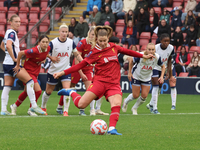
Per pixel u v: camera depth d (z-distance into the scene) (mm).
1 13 49062
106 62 11562
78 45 17891
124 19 43281
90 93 11508
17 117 16109
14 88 37812
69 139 10406
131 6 43938
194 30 38719
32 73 17391
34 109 17094
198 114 18969
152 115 18281
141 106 25250
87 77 17984
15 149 8906
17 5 50812
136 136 11086
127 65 36062
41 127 13000
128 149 9016
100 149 8977
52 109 21422
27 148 9039
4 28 47562
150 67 17750
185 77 34562
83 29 39656
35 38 40844
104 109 22188
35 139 10383
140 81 18375
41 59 17062
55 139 10398
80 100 11648
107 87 11570
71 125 13719
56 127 13086
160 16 40531
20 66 16734
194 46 38500
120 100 11430
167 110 21734
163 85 35406
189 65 35438
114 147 9242
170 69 20703
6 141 10016
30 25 46625
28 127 12938
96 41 11758
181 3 44688
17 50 16969
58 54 17672
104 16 41594
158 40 37844
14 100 26891
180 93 34812
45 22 42688
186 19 39562
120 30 43531
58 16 45000
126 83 35750
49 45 17422
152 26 40750
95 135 11211
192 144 9867
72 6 48125
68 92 12391
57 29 43812
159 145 9641
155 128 13125
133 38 39781
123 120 15742
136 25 40656
